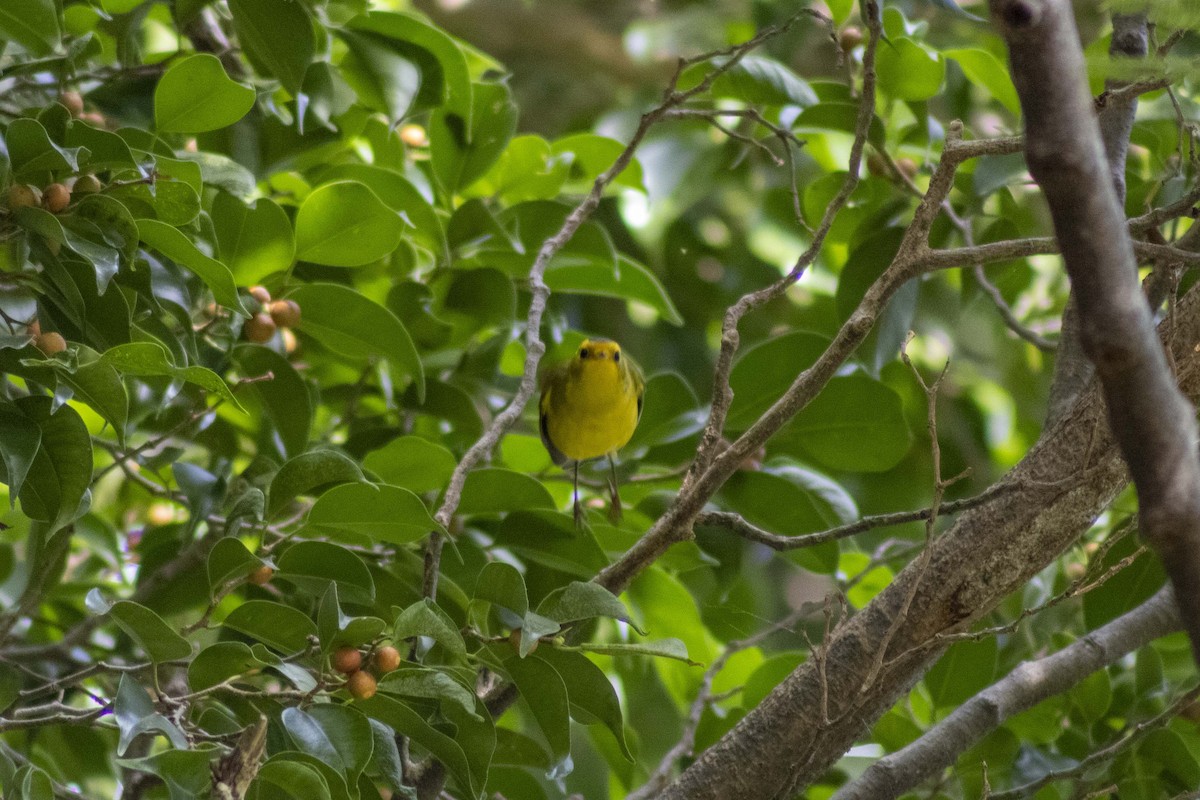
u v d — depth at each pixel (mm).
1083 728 8867
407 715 5836
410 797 6129
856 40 9203
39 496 6062
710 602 9938
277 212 7676
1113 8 3121
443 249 9297
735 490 8992
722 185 16234
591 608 5969
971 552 6270
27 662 8273
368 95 9047
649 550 6547
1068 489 6102
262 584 6594
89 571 10625
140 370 5820
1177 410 3129
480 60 10633
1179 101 9102
